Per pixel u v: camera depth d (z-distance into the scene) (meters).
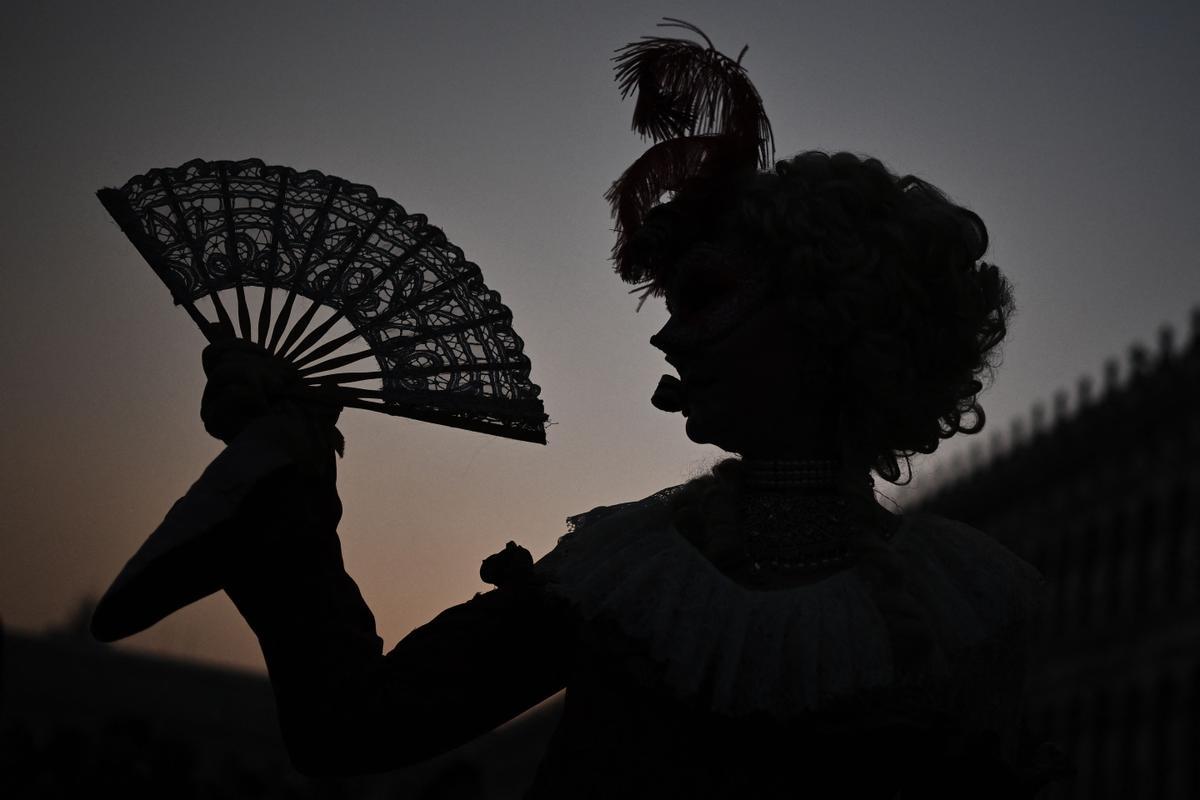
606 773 1.54
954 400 1.71
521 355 1.72
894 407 1.65
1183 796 37.38
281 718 1.56
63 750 9.23
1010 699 1.64
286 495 1.57
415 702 1.57
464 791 6.61
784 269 1.66
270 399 1.65
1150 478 40.97
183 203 1.72
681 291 1.71
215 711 61.31
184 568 1.52
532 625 1.64
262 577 1.55
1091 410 43.56
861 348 1.64
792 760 1.54
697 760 1.53
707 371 1.68
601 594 1.59
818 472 1.69
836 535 1.66
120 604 1.48
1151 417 41.22
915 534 1.70
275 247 1.71
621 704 1.57
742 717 1.53
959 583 1.67
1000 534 46.78
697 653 1.54
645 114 1.83
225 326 1.68
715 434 1.70
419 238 1.75
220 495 1.52
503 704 1.63
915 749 1.59
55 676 60.41
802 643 1.55
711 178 1.75
